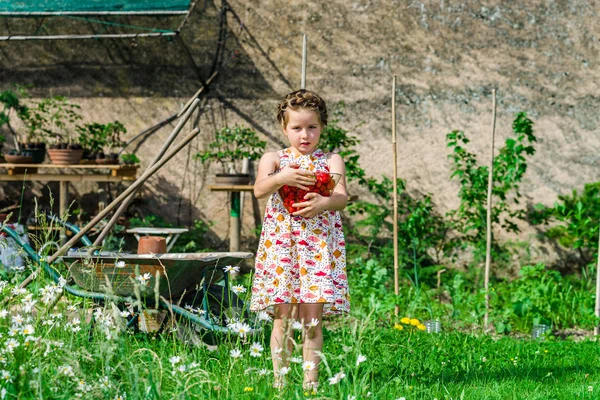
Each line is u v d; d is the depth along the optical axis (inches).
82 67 339.9
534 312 253.9
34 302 137.7
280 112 146.5
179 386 122.3
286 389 124.3
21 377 113.0
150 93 337.1
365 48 324.2
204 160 319.0
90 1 304.0
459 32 319.3
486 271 257.1
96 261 162.9
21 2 307.4
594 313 250.5
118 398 112.7
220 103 334.3
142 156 337.7
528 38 315.9
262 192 140.3
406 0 321.7
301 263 140.3
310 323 135.7
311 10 327.0
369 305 243.1
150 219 324.5
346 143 323.6
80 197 338.3
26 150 319.0
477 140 318.3
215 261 170.2
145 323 165.3
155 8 301.0
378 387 144.3
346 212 323.9
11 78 342.6
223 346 156.9
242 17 331.9
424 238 314.7
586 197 305.3
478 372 168.6
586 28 313.0
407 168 322.3
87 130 333.7
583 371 173.8
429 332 220.5
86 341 136.3
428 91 321.1
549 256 314.2
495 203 316.5
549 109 315.0
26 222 332.8
